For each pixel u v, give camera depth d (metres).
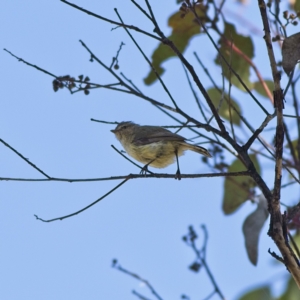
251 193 12.59
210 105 9.19
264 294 11.83
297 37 9.11
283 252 8.43
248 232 11.58
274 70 8.27
